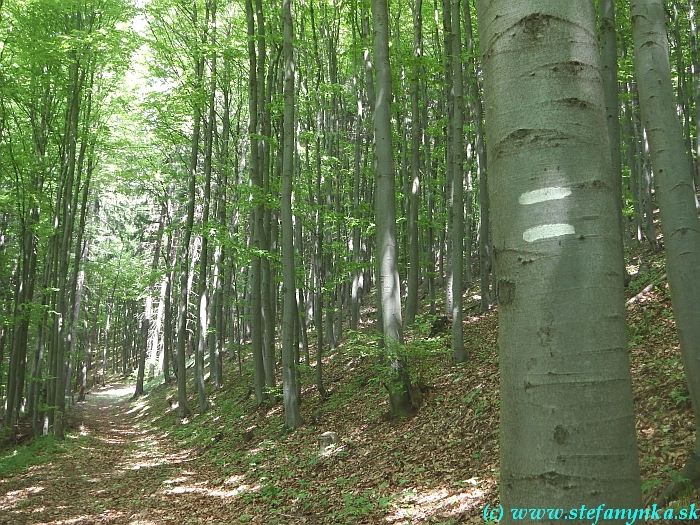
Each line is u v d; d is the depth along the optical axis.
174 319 34.00
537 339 1.42
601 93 1.55
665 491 3.88
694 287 3.85
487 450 6.44
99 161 20.39
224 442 12.96
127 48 16.39
